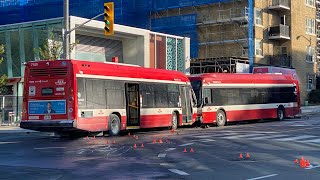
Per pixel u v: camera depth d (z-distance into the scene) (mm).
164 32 51938
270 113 34250
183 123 26844
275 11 52781
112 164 12305
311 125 28234
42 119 20125
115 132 21844
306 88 55688
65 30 25547
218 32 50031
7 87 35625
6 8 50594
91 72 20703
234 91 31188
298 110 37688
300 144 17250
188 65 43562
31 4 50188
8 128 28750
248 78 32594
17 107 32688
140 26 51969
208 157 13688
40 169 11523
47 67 20219
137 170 11273
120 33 37562
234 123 33500
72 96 19703
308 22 56406
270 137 20094
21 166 12070
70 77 19797
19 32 35531
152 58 39969
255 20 49625
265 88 34094
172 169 11438
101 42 37219
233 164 12297
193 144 17266
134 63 39156
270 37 51281
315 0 58188
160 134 22578
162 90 25359
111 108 21656
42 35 34312
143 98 23844
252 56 48531
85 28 34281
